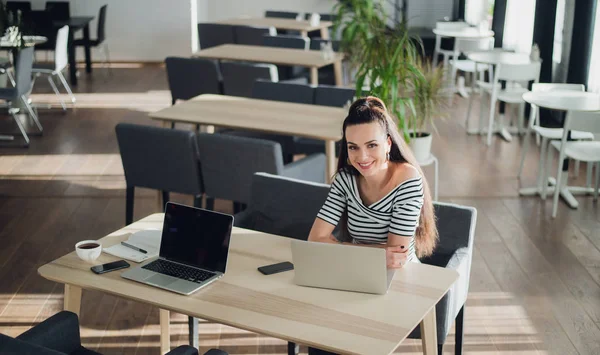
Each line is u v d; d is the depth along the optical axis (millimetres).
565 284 4281
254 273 2752
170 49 11438
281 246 2994
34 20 9453
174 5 11250
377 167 2717
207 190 4508
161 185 4633
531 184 5953
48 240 4840
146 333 3748
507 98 6898
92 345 3627
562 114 7582
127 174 4695
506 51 8000
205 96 5598
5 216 5230
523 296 4141
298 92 5828
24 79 6977
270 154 4203
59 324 2621
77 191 5750
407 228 2742
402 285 2639
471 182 5992
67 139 7160
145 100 8867
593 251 4723
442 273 2730
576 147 5375
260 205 3578
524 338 3713
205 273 2729
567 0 7418
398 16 11781
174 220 2855
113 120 7898
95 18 11289
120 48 11430
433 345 2699
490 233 4980
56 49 8055
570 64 7176
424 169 6289
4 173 6137
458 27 9672
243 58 7387
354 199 2848
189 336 3529
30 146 6910
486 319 3893
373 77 5078
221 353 2348
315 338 2301
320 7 11680
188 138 4391
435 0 11570
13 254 4617
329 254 2559
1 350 2047
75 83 9727
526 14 8414
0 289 4168
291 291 2609
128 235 3088
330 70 8461
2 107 8234
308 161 4543
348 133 2699
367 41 5531
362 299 2547
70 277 2703
